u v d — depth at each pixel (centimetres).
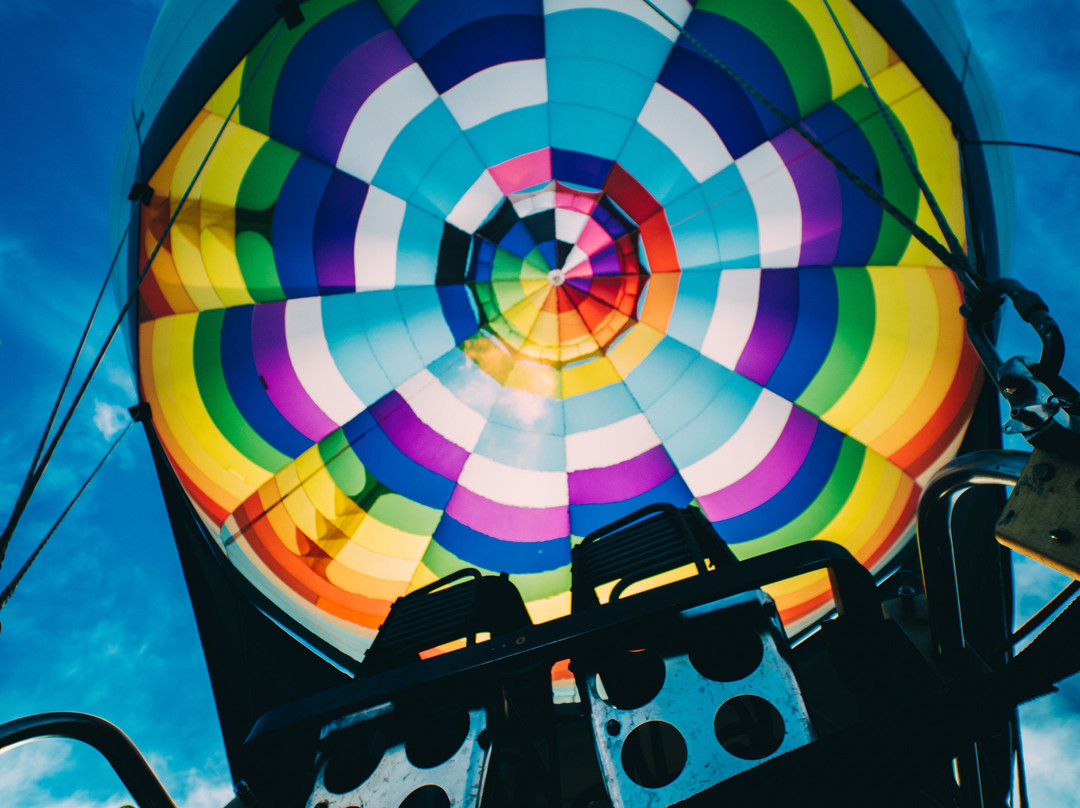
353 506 795
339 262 781
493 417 880
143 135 576
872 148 661
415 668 166
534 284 875
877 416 723
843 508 736
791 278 789
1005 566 487
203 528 603
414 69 727
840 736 118
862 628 152
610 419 878
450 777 153
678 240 833
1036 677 114
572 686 645
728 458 822
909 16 533
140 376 605
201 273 677
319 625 652
